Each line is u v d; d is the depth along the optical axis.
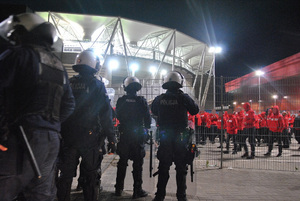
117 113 4.29
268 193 4.44
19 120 1.67
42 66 1.81
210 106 7.46
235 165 7.20
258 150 11.34
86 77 3.06
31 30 1.92
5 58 1.69
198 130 10.27
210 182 5.18
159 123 3.95
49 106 1.83
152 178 5.25
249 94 7.63
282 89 7.51
